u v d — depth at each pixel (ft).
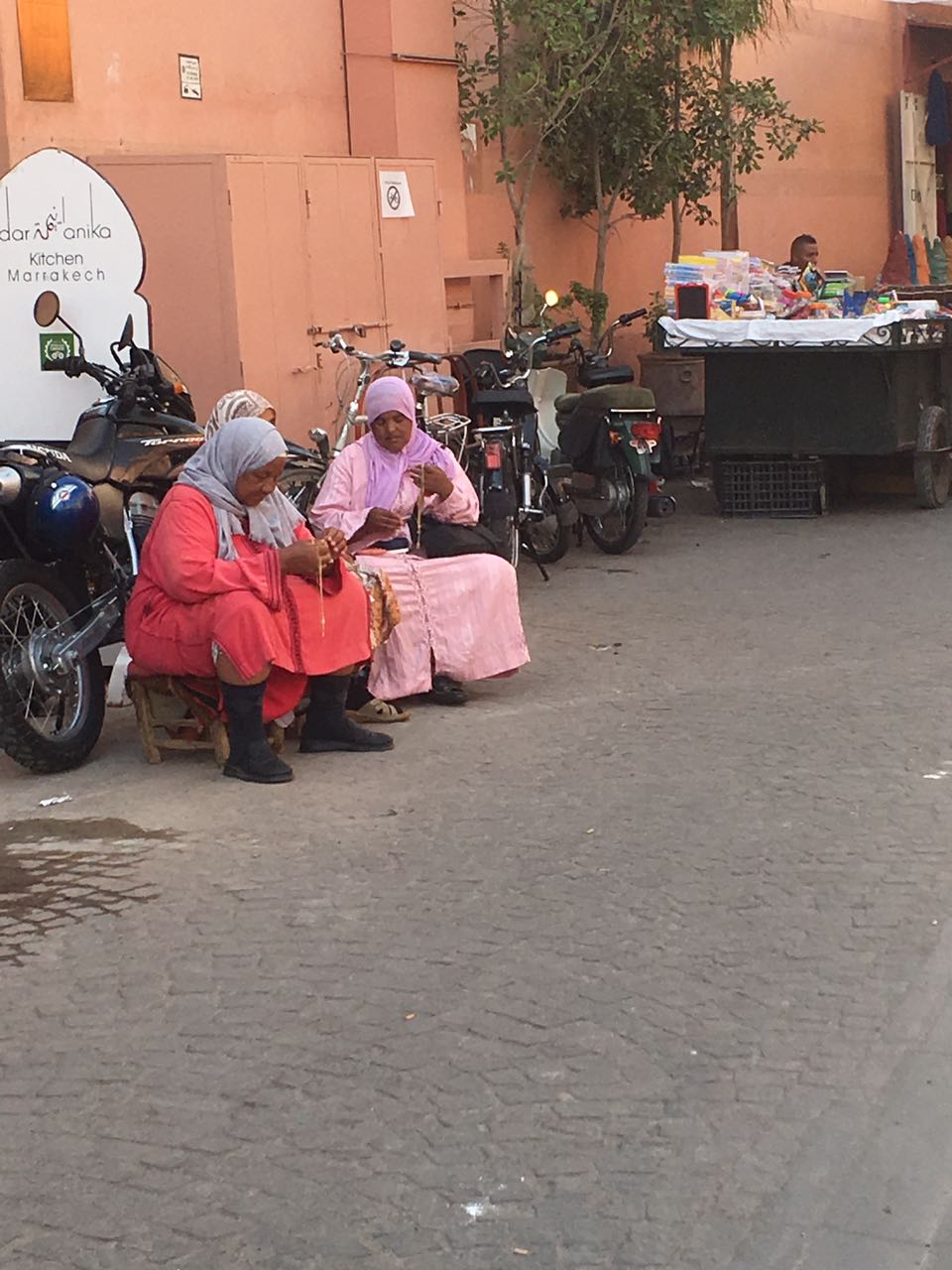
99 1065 13.46
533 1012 14.10
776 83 57.06
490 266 41.22
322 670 20.85
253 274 29.96
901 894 16.40
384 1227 11.14
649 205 46.85
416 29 40.19
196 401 30.09
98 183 25.54
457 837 18.35
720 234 54.39
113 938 15.99
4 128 30.71
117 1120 12.59
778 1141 12.10
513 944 15.48
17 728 20.61
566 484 35.42
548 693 24.38
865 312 38.50
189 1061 13.47
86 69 32.22
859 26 61.72
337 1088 12.94
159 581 20.62
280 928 16.06
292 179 30.83
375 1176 11.74
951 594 30.17
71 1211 11.41
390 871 17.42
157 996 14.66
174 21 34.22
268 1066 13.34
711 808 19.02
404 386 23.84
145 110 33.63
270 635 20.20
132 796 20.36
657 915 16.05
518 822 18.79
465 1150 12.03
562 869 17.29
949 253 67.46
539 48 42.11
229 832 18.85
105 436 22.53
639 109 45.11
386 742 21.86
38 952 15.71
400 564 23.27
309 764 21.34
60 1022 14.24
